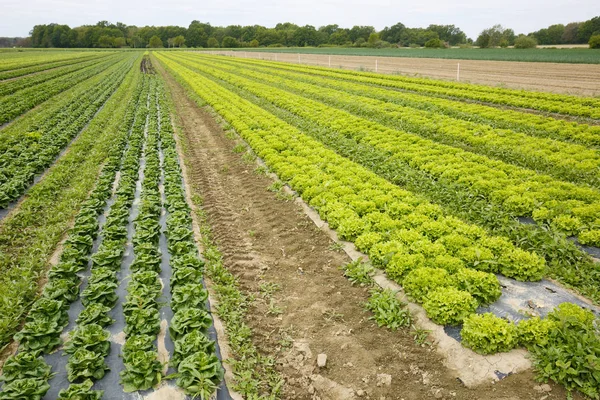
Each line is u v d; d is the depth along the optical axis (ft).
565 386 26.22
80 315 32.68
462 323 32.55
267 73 222.89
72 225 50.39
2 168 67.05
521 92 121.08
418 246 41.32
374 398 27.22
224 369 29.60
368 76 185.06
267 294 38.47
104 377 28.94
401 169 64.75
